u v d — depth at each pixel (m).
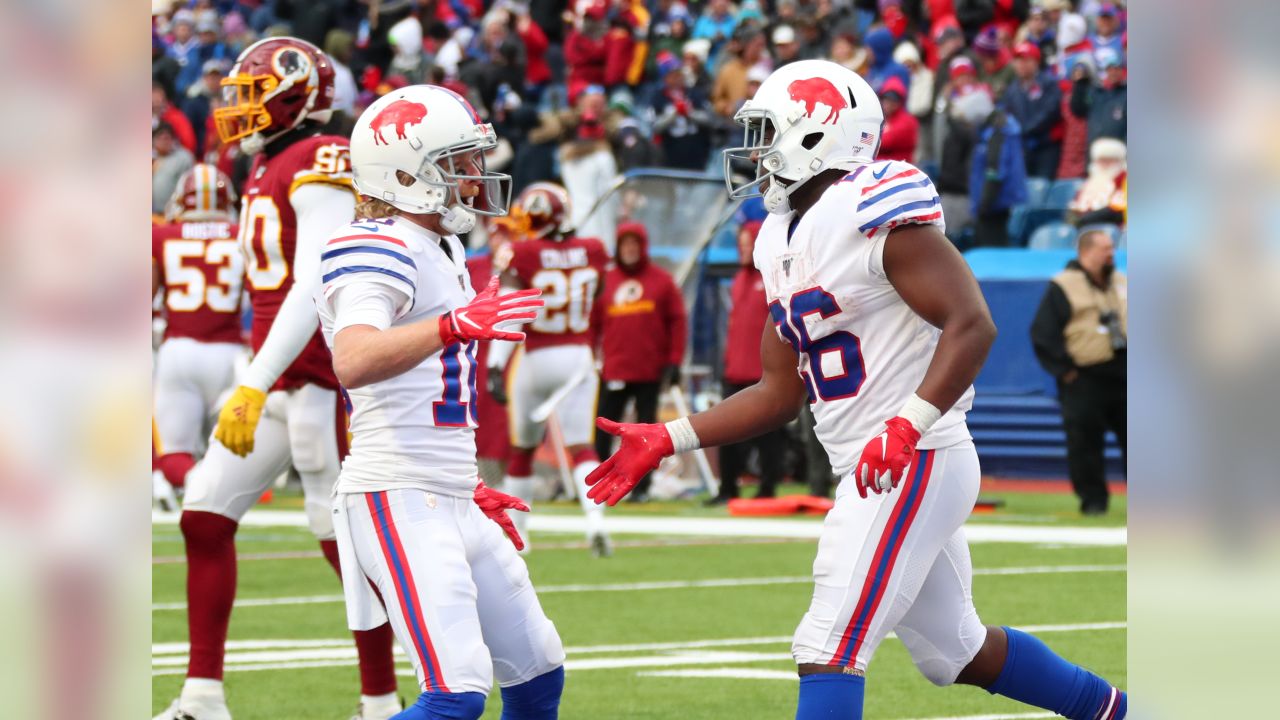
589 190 49.59
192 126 59.75
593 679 18.27
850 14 55.94
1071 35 53.00
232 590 15.74
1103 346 37.38
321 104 16.58
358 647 15.37
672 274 45.47
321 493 16.19
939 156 51.03
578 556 31.27
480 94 55.94
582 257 31.34
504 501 11.69
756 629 22.12
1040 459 46.19
